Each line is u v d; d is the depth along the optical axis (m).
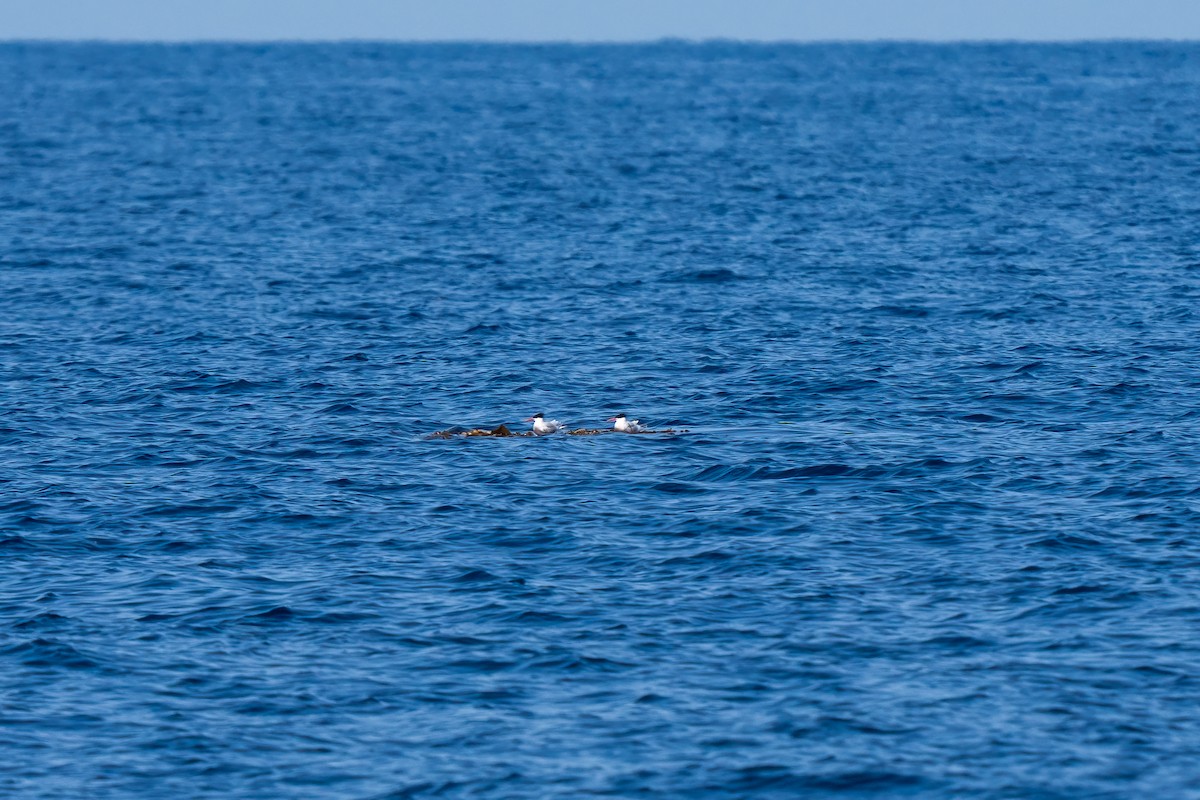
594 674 109.06
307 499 147.38
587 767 96.75
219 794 94.38
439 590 124.25
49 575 127.81
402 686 107.69
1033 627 115.69
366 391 192.12
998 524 138.00
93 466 159.50
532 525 139.25
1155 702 103.75
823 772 95.75
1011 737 99.56
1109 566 127.12
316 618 118.69
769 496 146.75
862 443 165.62
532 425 174.12
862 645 113.00
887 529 137.25
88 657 111.81
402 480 153.38
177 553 133.00
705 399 187.25
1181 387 189.75
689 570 127.94
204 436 171.12
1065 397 185.88
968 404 183.50
